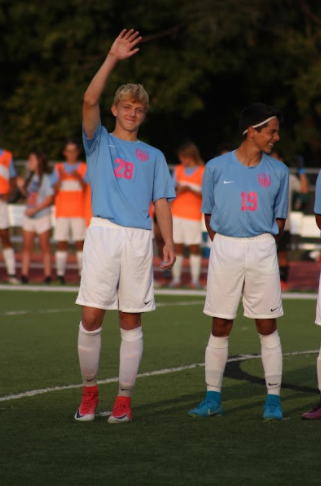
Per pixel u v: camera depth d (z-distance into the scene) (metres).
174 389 19.41
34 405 17.66
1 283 41.81
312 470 13.34
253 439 15.13
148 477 12.92
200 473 13.13
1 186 40.56
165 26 72.69
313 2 75.75
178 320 30.73
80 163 41.16
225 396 18.81
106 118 72.88
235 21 69.88
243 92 78.81
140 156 16.31
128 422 16.31
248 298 16.66
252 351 24.52
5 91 78.88
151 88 70.94
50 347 24.81
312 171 57.50
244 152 16.62
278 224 16.83
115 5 71.19
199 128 80.06
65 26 72.12
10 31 74.88
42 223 41.53
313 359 23.41
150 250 16.22
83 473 13.09
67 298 36.56
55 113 73.25
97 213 16.11
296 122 79.12
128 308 16.12
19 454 14.05
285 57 74.88
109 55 15.77
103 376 20.80
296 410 17.52
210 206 16.91
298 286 43.53
